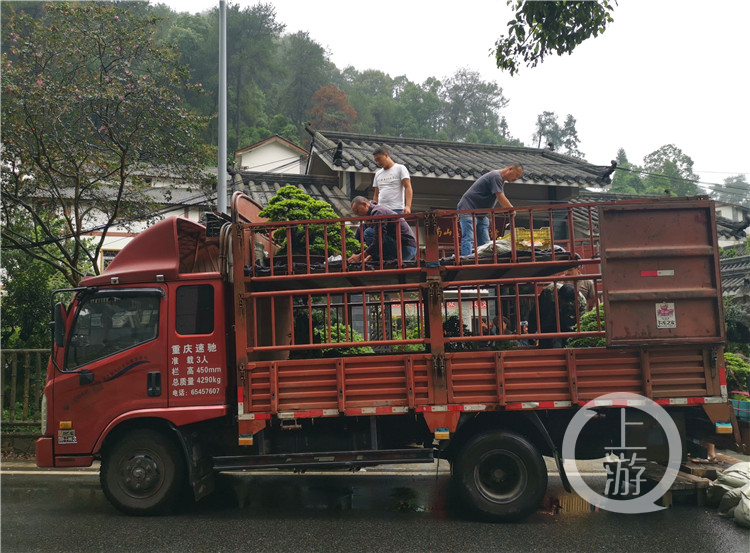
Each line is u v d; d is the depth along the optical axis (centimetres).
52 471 716
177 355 545
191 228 591
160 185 1591
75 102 871
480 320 536
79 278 944
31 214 946
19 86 842
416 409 515
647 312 510
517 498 507
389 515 539
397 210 697
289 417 520
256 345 543
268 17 4000
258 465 530
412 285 527
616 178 4528
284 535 484
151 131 938
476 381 517
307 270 543
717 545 451
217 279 554
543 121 5572
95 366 546
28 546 461
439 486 645
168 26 3556
